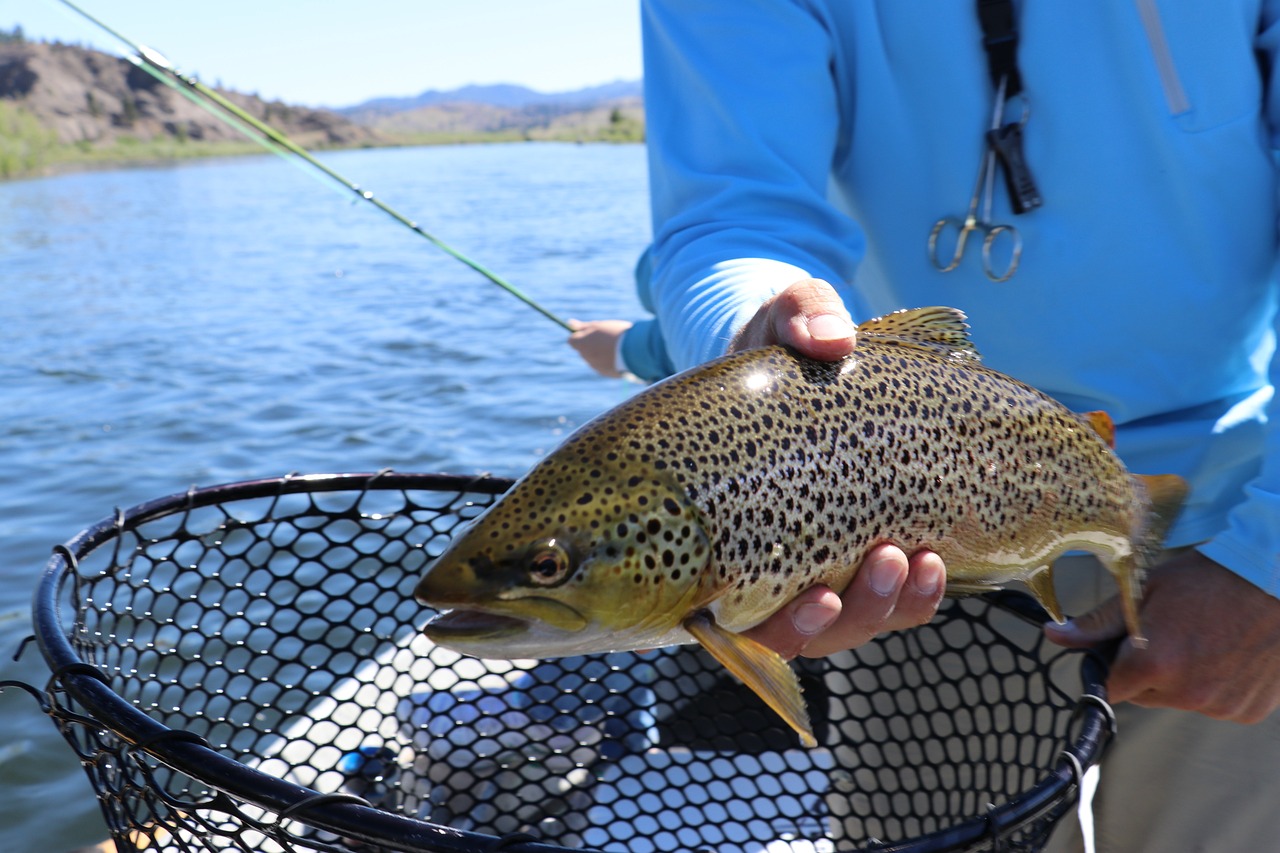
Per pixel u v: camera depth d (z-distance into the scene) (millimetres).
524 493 1194
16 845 3240
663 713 2838
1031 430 1422
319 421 8352
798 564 1241
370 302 14000
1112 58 1744
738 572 1214
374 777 2113
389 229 24672
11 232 25406
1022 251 1854
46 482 6898
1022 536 1413
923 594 1303
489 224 25172
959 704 2076
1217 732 1903
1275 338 1867
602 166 61438
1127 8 1708
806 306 1303
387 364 10297
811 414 1258
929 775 2143
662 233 1858
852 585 1296
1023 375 1938
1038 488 1415
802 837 2127
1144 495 1555
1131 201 1795
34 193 43375
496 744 2586
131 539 4863
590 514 1167
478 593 1153
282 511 5277
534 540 1156
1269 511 1538
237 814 1141
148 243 22219
